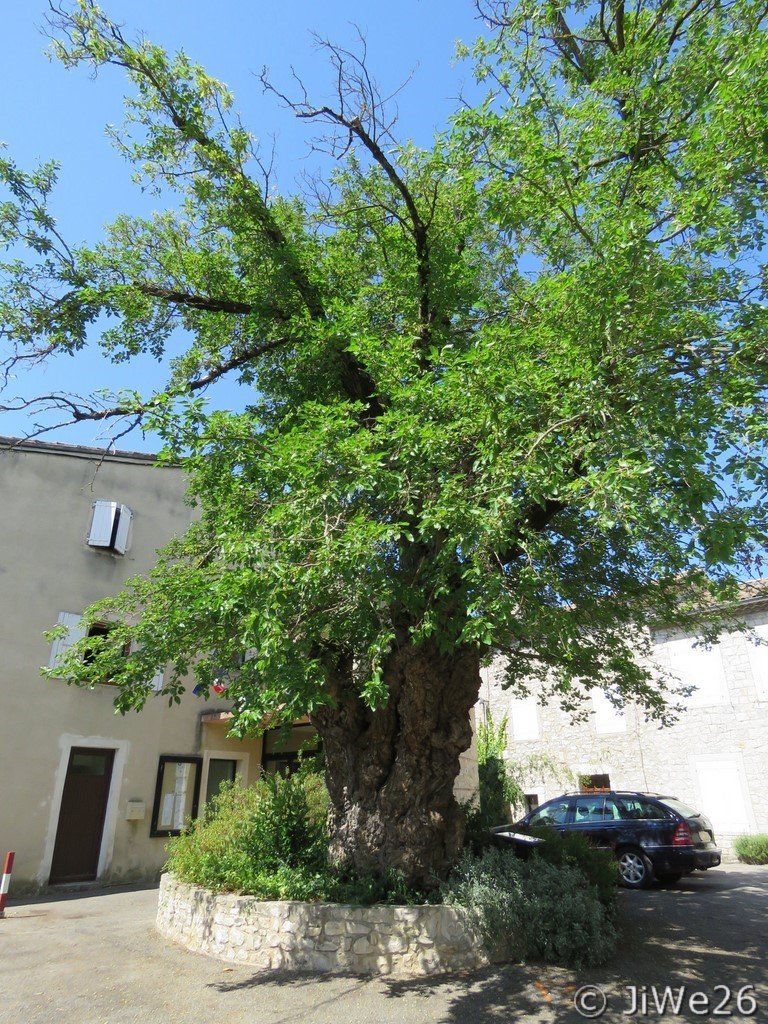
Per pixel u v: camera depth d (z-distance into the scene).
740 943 6.68
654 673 17.30
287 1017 5.20
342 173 9.43
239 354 9.54
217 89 8.31
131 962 6.86
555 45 7.88
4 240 7.89
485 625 4.78
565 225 5.85
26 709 12.34
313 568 5.03
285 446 6.04
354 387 8.67
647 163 5.98
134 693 7.16
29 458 13.70
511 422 5.20
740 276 5.48
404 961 6.15
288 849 7.91
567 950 6.08
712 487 4.43
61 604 13.30
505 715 20.84
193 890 7.74
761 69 4.94
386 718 7.52
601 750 18.58
